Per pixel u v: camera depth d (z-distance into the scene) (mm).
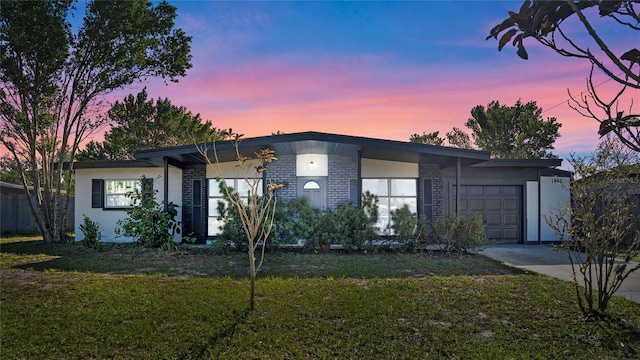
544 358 3750
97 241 10953
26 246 11688
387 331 4410
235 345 4051
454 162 11602
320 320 4766
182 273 7520
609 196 4949
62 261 8836
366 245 10000
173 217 11898
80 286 6375
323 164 12594
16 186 18016
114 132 19766
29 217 17641
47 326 4594
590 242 4969
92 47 12812
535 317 4891
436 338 4227
